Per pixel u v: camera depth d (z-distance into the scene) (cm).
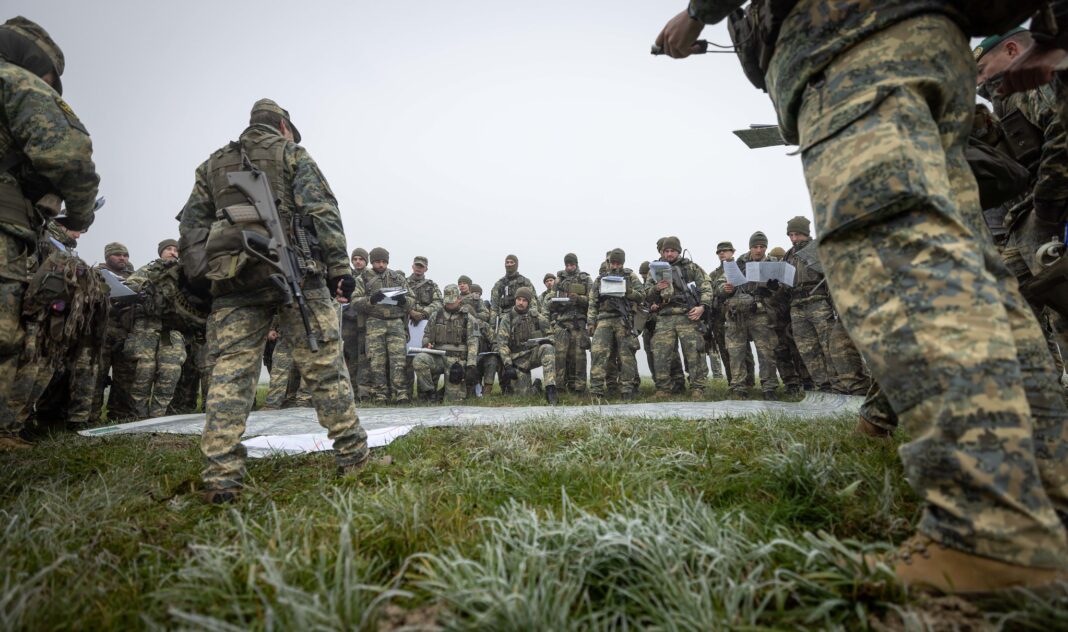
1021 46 227
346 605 104
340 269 274
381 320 908
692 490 188
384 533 154
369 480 242
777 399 764
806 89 131
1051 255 232
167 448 361
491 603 104
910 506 155
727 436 288
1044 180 234
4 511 173
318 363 262
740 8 160
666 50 172
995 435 96
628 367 870
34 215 285
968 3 123
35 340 316
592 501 175
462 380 934
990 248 130
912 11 118
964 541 98
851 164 116
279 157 271
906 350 104
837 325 578
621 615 106
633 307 891
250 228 245
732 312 812
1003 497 94
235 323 249
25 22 289
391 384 916
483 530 148
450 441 338
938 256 106
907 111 113
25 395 365
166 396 650
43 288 303
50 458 299
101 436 416
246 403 246
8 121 260
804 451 190
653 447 260
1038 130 242
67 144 265
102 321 399
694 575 119
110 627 113
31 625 107
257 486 236
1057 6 145
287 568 127
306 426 471
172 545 162
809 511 157
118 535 168
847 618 103
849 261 117
